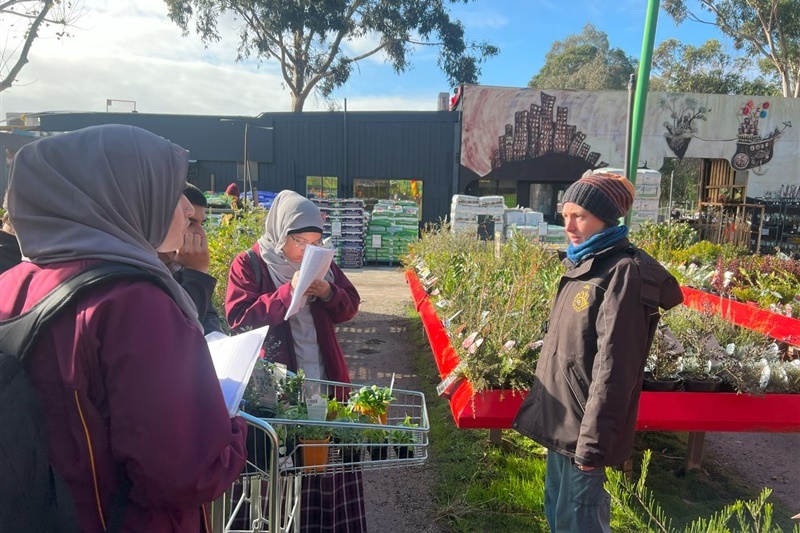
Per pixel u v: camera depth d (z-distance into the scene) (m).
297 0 20.00
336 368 2.56
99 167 1.09
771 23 22.91
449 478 3.42
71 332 0.99
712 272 6.25
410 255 8.82
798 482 3.48
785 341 4.29
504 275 4.67
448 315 4.34
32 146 1.12
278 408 1.82
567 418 2.07
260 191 15.70
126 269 1.03
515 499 3.14
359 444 1.74
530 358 3.04
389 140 15.69
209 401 1.08
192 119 15.38
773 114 15.68
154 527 1.06
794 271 6.40
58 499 0.97
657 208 12.91
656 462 3.62
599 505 2.04
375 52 23.36
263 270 2.60
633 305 1.90
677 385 3.06
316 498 2.22
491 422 2.86
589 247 2.08
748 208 15.87
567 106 15.27
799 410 2.92
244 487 1.75
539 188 15.95
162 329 1.02
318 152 15.73
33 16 11.59
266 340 2.46
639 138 4.43
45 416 0.99
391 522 3.02
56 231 1.08
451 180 15.70
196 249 2.01
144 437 0.99
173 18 21.03
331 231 13.70
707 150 15.88
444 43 22.67
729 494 3.30
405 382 5.34
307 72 22.72
